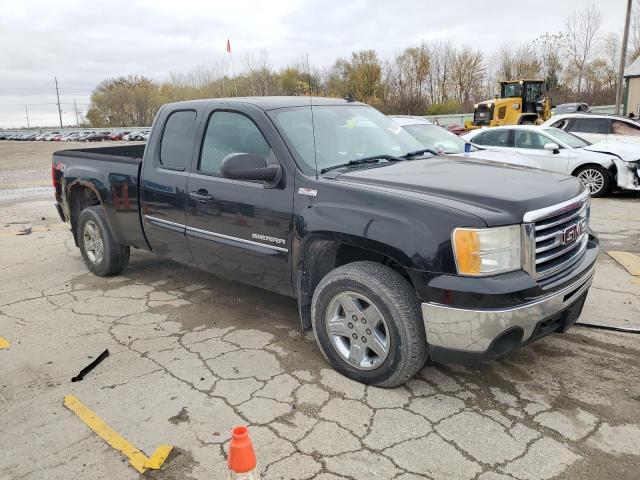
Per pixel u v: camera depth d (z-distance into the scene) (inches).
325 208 139.1
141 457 113.0
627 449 112.5
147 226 199.5
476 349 121.0
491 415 125.1
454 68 2043.6
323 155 156.9
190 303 199.9
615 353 153.5
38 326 181.5
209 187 171.0
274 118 161.5
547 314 123.7
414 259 122.3
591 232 159.8
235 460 82.6
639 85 1232.2
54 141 2637.8
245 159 147.0
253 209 157.4
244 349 161.0
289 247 150.2
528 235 120.9
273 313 188.9
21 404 134.3
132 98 3553.2
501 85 976.9
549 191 131.9
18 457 114.4
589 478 104.4
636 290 203.5
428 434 118.5
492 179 141.3
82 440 119.3
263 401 132.6
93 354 160.1
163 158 192.1
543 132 440.5
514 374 143.2
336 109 182.4
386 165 159.3
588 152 421.7
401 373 130.6
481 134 465.4
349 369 141.2
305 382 141.1
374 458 110.9
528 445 114.3
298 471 107.4
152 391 138.4
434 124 394.6
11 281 230.8
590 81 1852.9
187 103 189.6
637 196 429.1
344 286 136.0
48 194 530.0
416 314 127.3
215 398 134.5
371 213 130.3
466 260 118.0
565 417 123.9
